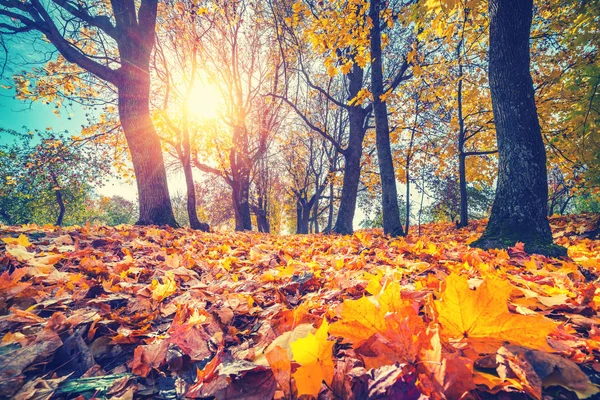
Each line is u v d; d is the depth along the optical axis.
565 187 16.25
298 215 28.64
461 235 7.59
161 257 3.35
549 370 0.87
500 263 2.89
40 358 1.20
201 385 1.03
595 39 6.49
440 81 9.93
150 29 7.82
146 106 7.61
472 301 1.01
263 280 2.48
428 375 0.83
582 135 6.71
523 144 4.16
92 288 1.94
